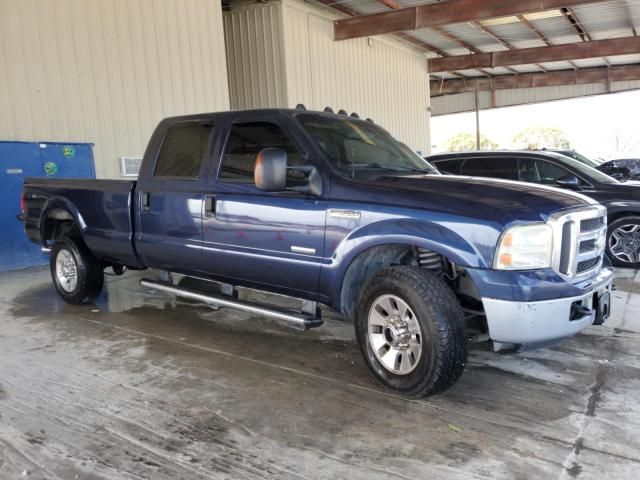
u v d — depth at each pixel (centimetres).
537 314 305
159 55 1049
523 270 306
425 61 2069
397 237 329
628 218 705
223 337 469
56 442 292
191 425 309
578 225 327
